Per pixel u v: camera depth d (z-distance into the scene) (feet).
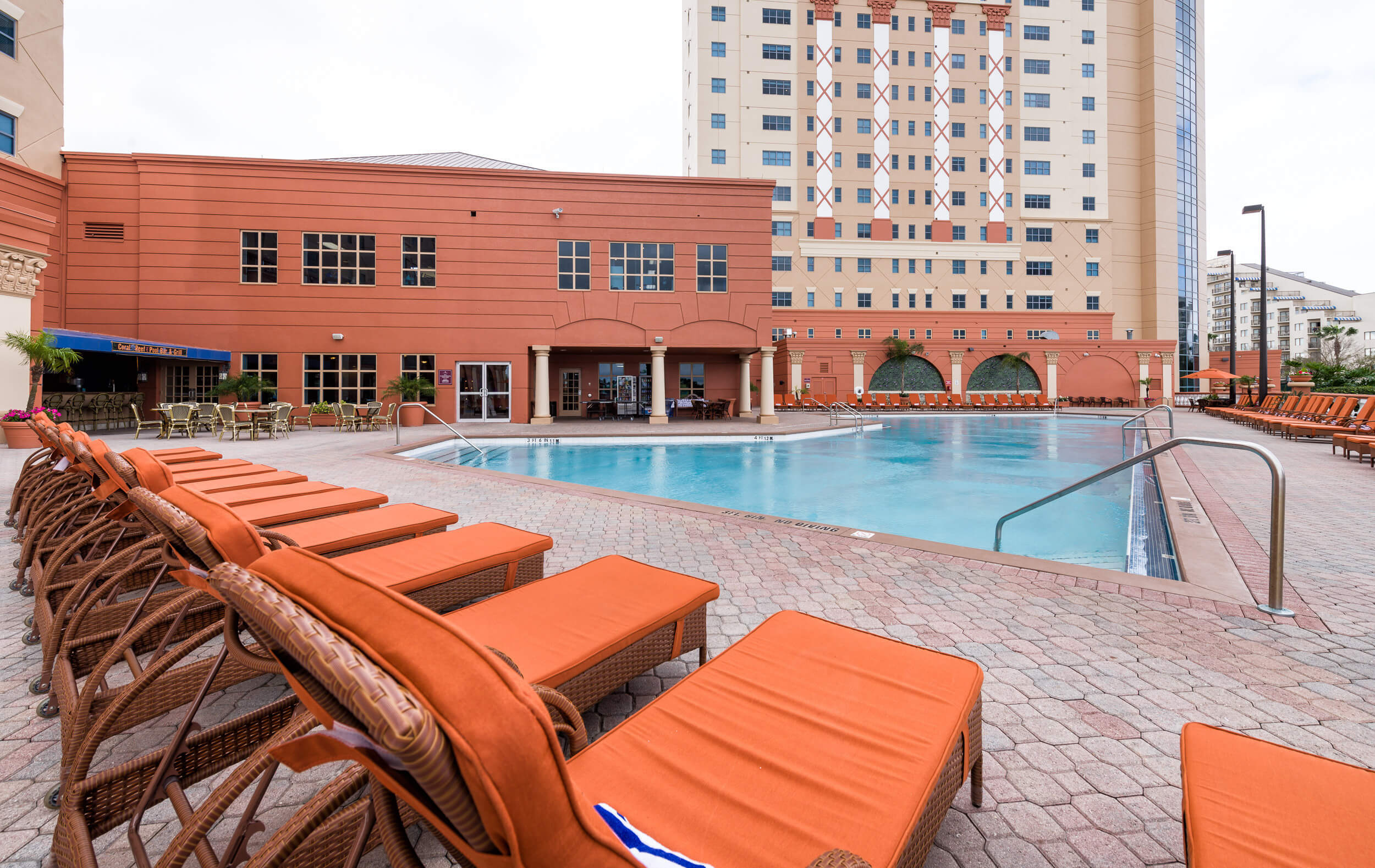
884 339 112.57
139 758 4.54
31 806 5.27
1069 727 6.55
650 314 59.52
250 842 4.91
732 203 60.29
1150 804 5.36
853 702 4.73
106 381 51.85
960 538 19.22
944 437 53.83
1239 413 59.11
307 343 54.75
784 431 50.08
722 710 4.63
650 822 3.49
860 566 12.30
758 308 60.90
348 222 55.11
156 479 5.96
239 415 41.45
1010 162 136.87
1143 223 143.02
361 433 48.14
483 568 8.86
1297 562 12.17
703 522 16.42
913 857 3.43
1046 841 4.93
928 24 134.62
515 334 57.98
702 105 129.80
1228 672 7.71
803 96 132.16
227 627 3.99
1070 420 76.95
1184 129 156.04
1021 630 9.02
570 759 4.03
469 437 45.06
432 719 1.66
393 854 2.67
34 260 37.27
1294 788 3.51
